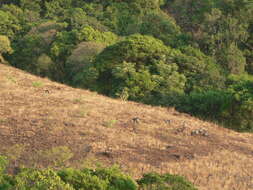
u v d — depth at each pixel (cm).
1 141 2781
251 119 5253
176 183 2052
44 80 4900
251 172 2839
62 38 10462
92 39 10238
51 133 3012
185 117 4231
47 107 3603
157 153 2939
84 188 1870
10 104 3575
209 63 8725
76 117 3431
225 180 2606
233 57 9906
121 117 3641
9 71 4988
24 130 3014
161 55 7850
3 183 1784
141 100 6806
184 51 8856
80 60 9181
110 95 7106
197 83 7606
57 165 2506
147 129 3431
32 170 1888
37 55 10681
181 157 2919
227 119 5400
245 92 5469
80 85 7906
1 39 10362
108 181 1956
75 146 2841
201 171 2709
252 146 3494
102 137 3075
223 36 10806
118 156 2762
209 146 3291
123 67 7238
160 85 7219
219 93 5919
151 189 1998
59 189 1770
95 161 2627
